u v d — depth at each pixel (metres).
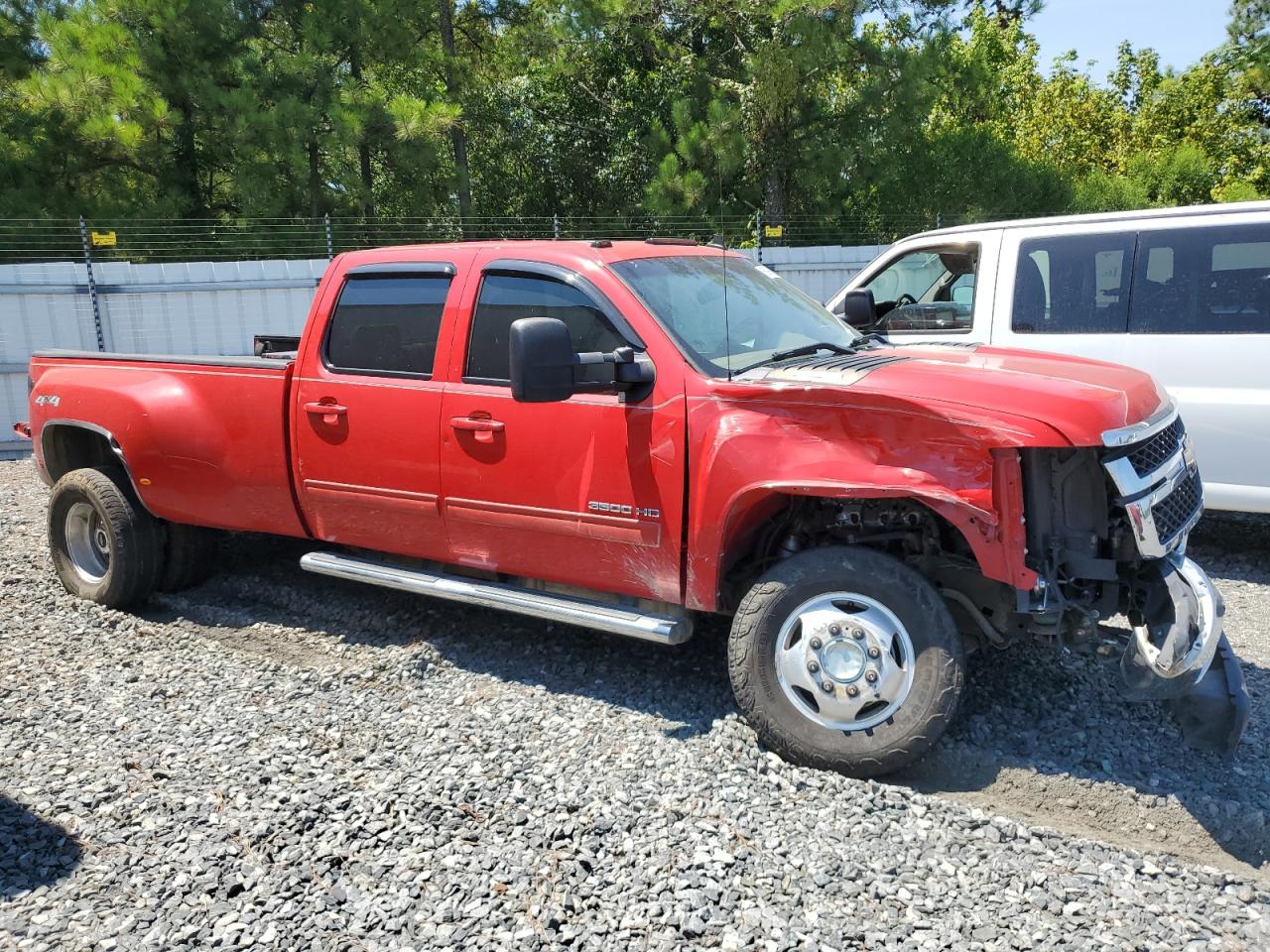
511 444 4.65
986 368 4.23
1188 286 6.57
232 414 5.50
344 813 3.71
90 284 13.93
